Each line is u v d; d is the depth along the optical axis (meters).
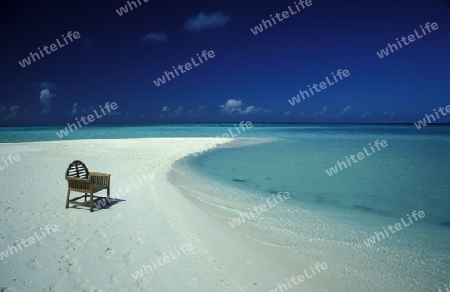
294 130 63.69
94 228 6.48
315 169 15.28
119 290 4.29
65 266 4.83
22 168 13.22
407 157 19.62
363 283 4.91
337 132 55.19
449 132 54.47
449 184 11.83
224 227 7.10
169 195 9.57
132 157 17.86
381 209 8.79
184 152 21.48
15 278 4.41
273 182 12.21
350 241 6.55
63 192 9.34
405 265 5.54
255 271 5.11
